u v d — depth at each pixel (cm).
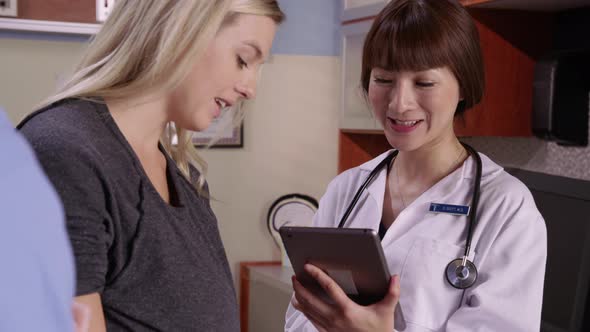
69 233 82
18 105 282
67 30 279
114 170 93
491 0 208
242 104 134
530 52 229
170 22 97
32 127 90
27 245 38
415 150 150
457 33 136
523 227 135
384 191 155
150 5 99
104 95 99
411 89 139
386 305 118
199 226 109
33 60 282
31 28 276
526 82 229
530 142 240
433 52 134
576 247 158
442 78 138
